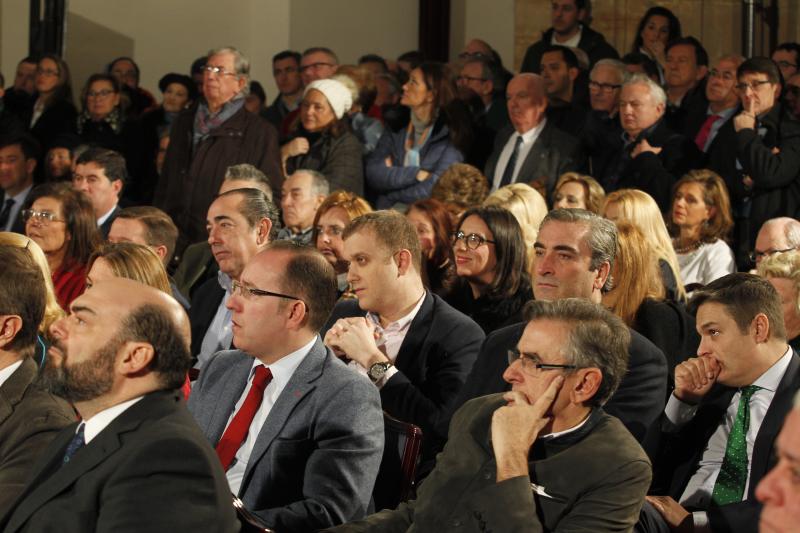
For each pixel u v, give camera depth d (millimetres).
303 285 5188
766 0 14922
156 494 3826
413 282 6543
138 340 4039
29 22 16703
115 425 3979
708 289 5453
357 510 4953
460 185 9734
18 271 4941
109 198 10656
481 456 4496
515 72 16641
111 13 17172
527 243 8375
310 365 5199
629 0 15570
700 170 9344
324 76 13422
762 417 5293
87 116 13477
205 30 17406
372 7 17281
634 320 6359
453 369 6379
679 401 5484
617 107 10805
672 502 5012
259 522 4484
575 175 9414
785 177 9609
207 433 5344
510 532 4148
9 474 4500
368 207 8500
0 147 12328
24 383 4867
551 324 4398
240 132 11117
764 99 9836
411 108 11156
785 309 6117
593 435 4383
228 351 5637
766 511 2369
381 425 5148
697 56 11672
